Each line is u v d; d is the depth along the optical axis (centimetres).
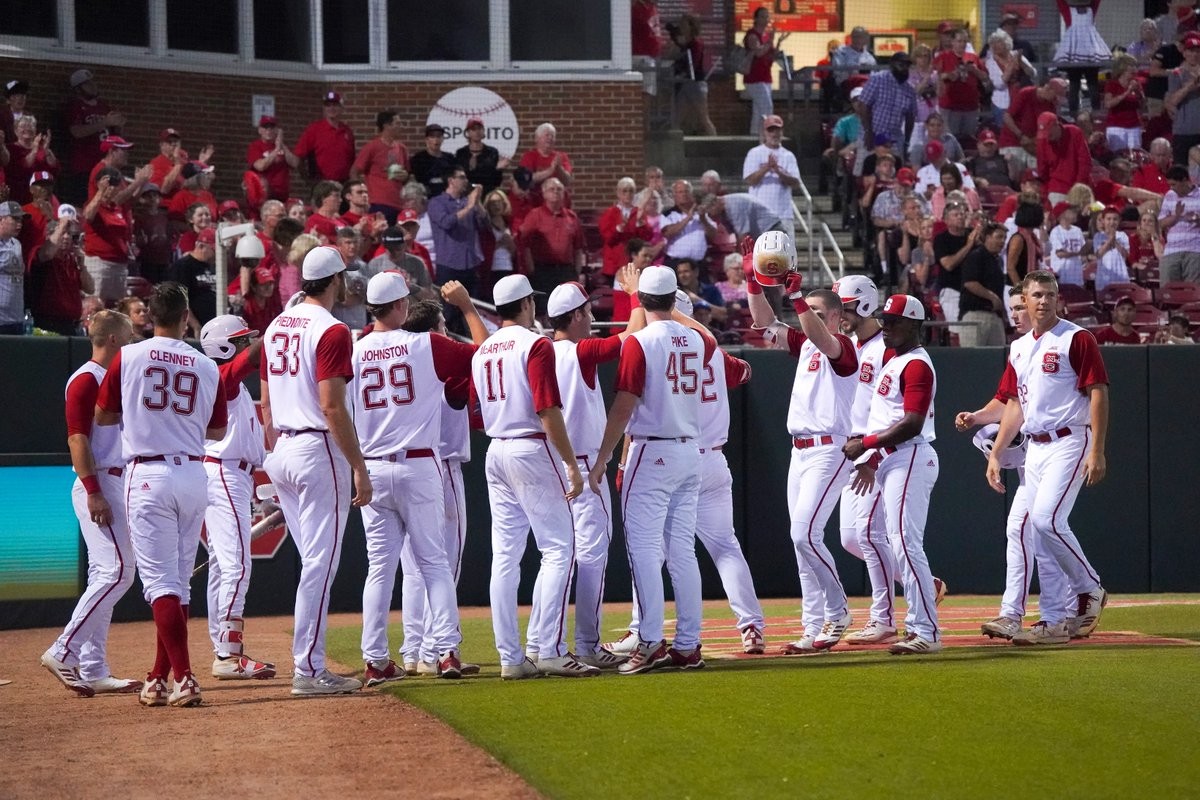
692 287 5272
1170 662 2850
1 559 4047
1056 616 3231
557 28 6856
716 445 3125
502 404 2781
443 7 6812
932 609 3058
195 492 2655
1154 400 4716
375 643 2827
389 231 4606
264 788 2005
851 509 3272
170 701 2645
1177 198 6038
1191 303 5700
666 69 7625
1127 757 2033
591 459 3016
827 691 2536
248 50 6656
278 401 2722
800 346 3212
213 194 6341
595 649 2986
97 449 2830
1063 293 5797
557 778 1989
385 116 5791
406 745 2233
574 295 3016
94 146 5912
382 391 2773
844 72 7988
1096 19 8831
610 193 6881
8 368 4119
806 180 7594
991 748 2089
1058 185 6494
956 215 5325
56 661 2855
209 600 3156
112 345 2820
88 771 2133
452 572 3102
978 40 9419
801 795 1867
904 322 3019
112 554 2866
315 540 2709
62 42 6150
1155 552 4716
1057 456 3170
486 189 5869
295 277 4612
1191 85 7456
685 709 2398
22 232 4625
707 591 4734
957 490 4700
